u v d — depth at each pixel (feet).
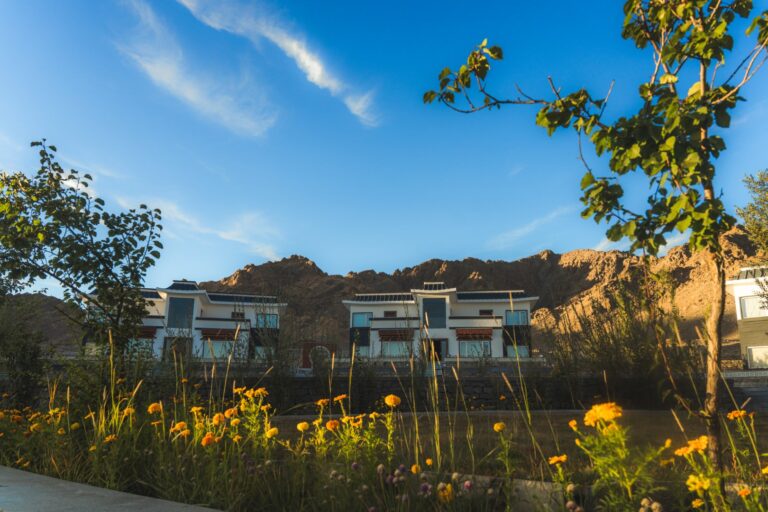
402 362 57.88
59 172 34.63
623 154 12.12
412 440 20.33
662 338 13.51
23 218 32.65
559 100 13.35
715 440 12.37
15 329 42.86
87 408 22.31
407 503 12.59
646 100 12.16
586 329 45.57
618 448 9.64
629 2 14.19
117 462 16.90
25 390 39.06
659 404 37.88
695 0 12.54
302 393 46.19
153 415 20.74
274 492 14.71
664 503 11.53
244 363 46.91
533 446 20.53
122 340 33.09
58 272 33.27
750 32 12.39
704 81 12.60
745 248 393.50
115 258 33.88
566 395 43.65
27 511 11.12
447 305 157.17
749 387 55.06
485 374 54.24
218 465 15.83
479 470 16.65
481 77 15.30
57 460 18.66
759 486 11.89
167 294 148.15
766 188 57.57
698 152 11.31
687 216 11.40
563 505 11.91
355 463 14.26
